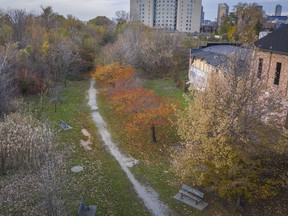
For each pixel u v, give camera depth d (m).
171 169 20.86
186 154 16.97
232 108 15.70
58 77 44.88
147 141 25.84
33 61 41.25
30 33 50.41
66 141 25.20
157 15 139.00
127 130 28.05
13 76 34.53
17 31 51.00
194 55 42.72
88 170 20.70
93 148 24.28
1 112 27.42
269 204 16.89
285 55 23.62
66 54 44.97
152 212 16.52
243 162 15.78
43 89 39.31
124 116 31.52
